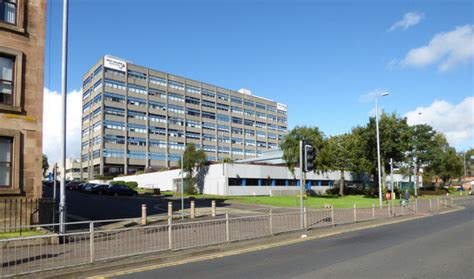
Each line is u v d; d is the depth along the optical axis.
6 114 14.38
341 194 54.72
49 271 8.25
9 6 14.98
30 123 14.97
